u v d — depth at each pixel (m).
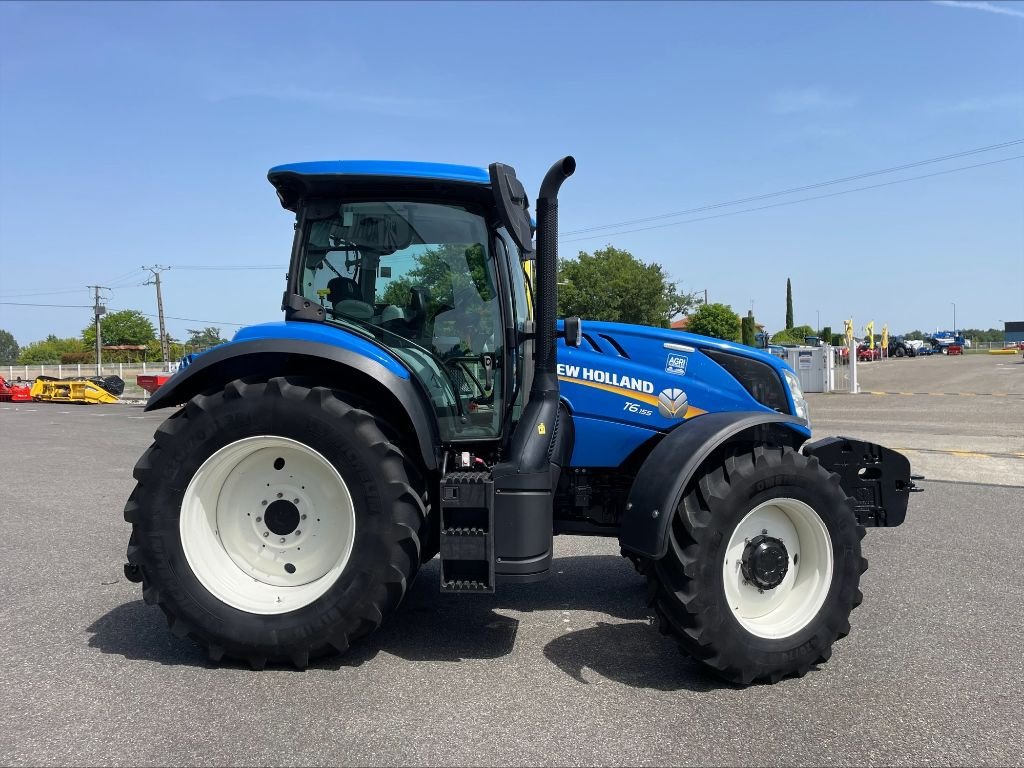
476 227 3.83
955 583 4.88
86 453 11.71
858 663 3.60
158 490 3.46
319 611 3.40
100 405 24.95
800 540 3.57
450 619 4.20
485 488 3.33
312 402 3.41
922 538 6.07
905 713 3.07
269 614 3.44
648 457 3.50
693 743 2.82
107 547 5.81
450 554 3.33
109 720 2.97
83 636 3.89
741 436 3.75
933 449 11.00
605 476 4.16
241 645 3.41
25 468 10.10
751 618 3.47
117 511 7.23
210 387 3.77
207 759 2.68
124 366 52.06
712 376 4.03
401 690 3.26
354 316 3.82
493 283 3.83
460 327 3.84
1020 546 5.82
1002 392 22.47
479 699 3.17
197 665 3.52
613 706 3.12
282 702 3.13
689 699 3.20
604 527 4.12
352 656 3.64
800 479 3.41
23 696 3.18
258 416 3.43
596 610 4.38
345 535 3.50
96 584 4.83
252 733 2.87
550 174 3.57
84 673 3.42
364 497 3.39
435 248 3.83
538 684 3.33
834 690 3.30
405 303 3.83
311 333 3.60
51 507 7.43
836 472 4.12
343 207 3.80
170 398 3.84
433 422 3.72
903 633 3.99
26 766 2.63
